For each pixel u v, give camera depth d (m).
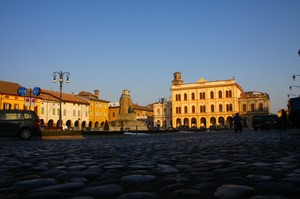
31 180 3.81
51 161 6.16
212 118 90.06
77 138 20.44
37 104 67.38
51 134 22.39
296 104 18.86
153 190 3.21
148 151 8.33
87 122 84.56
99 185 3.47
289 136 15.92
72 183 3.54
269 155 6.55
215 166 4.91
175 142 12.85
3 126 17.77
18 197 2.92
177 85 95.06
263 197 2.71
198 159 6.07
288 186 3.17
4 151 8.96
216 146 9.85
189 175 4.09
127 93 41.44
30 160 6.39
